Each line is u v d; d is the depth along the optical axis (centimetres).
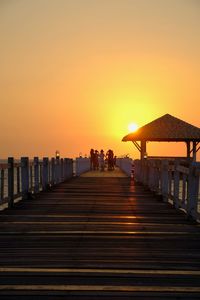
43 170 1881
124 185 2198
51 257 656
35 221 1008
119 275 566
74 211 1186
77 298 484
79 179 2741
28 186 1509
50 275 562
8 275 561
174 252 698
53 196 1608
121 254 680
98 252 691
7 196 1245
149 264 621
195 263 629
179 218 1076
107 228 918
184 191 1150
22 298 483
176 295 495
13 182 1287
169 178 1376
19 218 1055
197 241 790
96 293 499
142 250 711
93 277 556
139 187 2066
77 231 877
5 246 734
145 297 489
